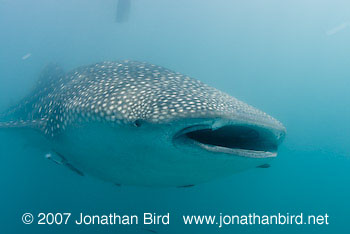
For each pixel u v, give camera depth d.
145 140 2.78
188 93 3.15
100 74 4.29
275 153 3.38
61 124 3.83
